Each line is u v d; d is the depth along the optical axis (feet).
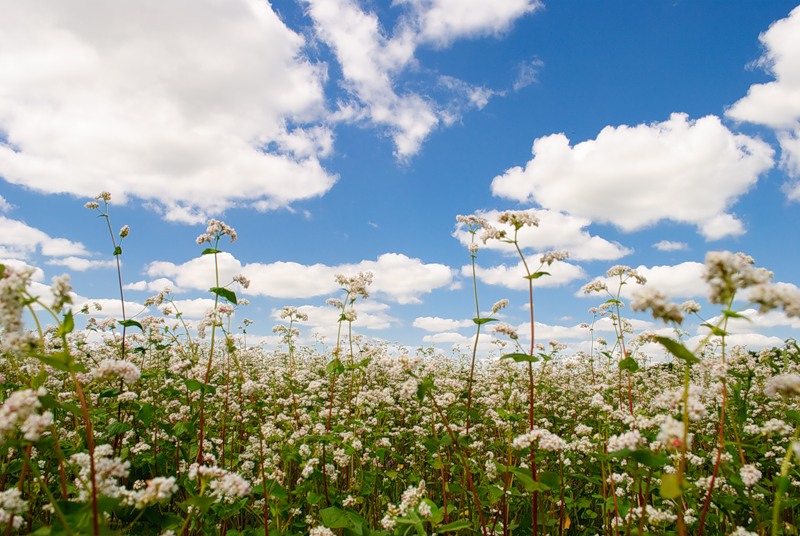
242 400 30.27
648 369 46.11
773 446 24.31
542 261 19.40
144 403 24.31
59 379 29.81
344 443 22.26
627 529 17.26
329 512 18.25
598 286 26.66
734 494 19.99
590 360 41.19
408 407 38.34
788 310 10.85
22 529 18.39
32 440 11.17
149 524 20.72
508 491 19.47
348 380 38.34
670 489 11.76
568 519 22.13
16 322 11.81
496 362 40.04
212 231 23.98
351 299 27.04
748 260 17.99
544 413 35.83
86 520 11.78
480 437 31.45
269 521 21.15
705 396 27.27
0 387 18.45
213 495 14.58
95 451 14.24
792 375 13.96
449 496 26.86
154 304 30.81
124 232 30.35
